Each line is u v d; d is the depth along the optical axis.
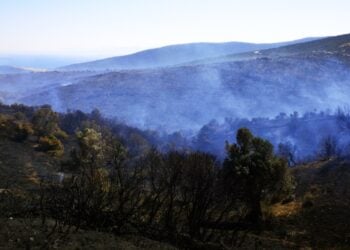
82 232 16.84
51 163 58.47
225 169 30.14
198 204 23.28
